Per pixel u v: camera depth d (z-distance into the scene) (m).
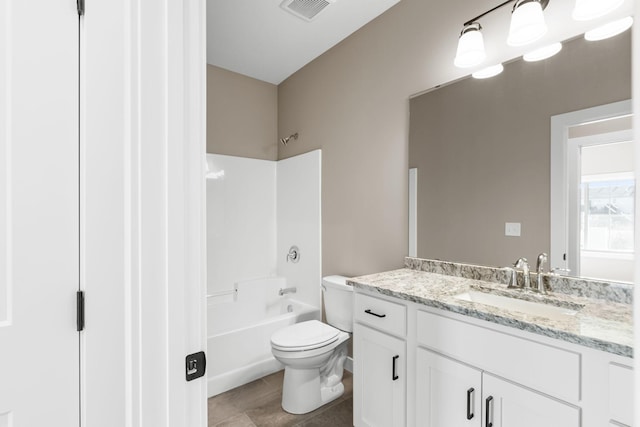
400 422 1.41
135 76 0.68
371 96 2.23
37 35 0.62
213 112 2.88
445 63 1.80
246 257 3.04
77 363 0.65
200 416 0.76
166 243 0.71
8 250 0.60
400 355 1.41
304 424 1.81
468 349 1.16
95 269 0.66
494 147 1.59
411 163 1.96
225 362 2.17
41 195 0.62
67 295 0.64
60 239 0.64
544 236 1.42
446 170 1.79
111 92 0.67
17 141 0.60
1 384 0.59
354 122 2.37
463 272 1.70
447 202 1.79
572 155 1.35
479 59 1.56
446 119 1.79
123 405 0.69
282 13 2.14
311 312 2.62
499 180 1.57
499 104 1.57
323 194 2.67
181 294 0.73
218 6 2.07
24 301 0.61
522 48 1.50
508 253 1.54
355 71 2.36
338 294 2.22
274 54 2.68
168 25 0.71
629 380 0.81
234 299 2.76
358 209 2.34
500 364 1.07
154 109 0.70
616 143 1.24
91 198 0.65
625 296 1.20
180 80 0.73
